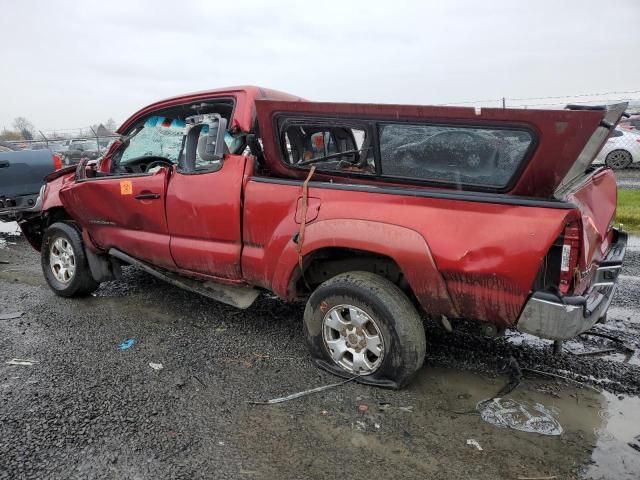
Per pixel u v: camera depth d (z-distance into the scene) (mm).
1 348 4051
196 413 3082
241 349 3980
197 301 5102
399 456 2678
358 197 3252
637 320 4469
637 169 15727
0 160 7301
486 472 2549
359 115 3260
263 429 2920
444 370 3588
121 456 2688
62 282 5285
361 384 3369
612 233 4102
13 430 2918
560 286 2754
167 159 4828
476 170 3006
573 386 3369
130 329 4410
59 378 3533
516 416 3023
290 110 3459
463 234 2879
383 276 3525
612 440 2787
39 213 5895
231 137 4156
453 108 2893
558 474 2527
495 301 2865
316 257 3539
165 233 4367
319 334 3518
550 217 2684
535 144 2734
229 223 3844
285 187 3564
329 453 2709
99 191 4648
